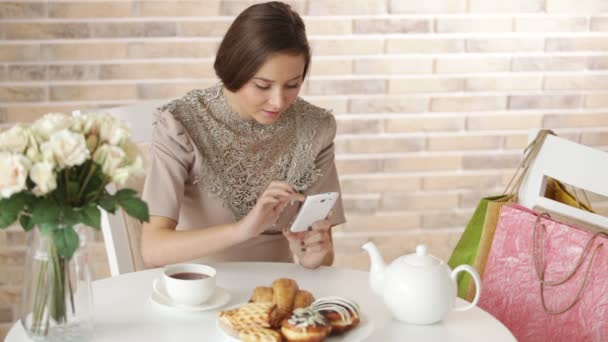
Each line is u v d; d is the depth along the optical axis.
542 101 3.33
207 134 1.96
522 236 1.90
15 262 3.07
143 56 3.03
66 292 1.38
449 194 3.36
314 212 1.70
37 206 1.31
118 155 1.33
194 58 3.06
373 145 3.25
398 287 1.51
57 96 3.00
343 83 3.18
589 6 3.27
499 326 1.54
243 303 1.61
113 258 1.98
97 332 1.46
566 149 2.01
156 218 1.85
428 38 3.19
